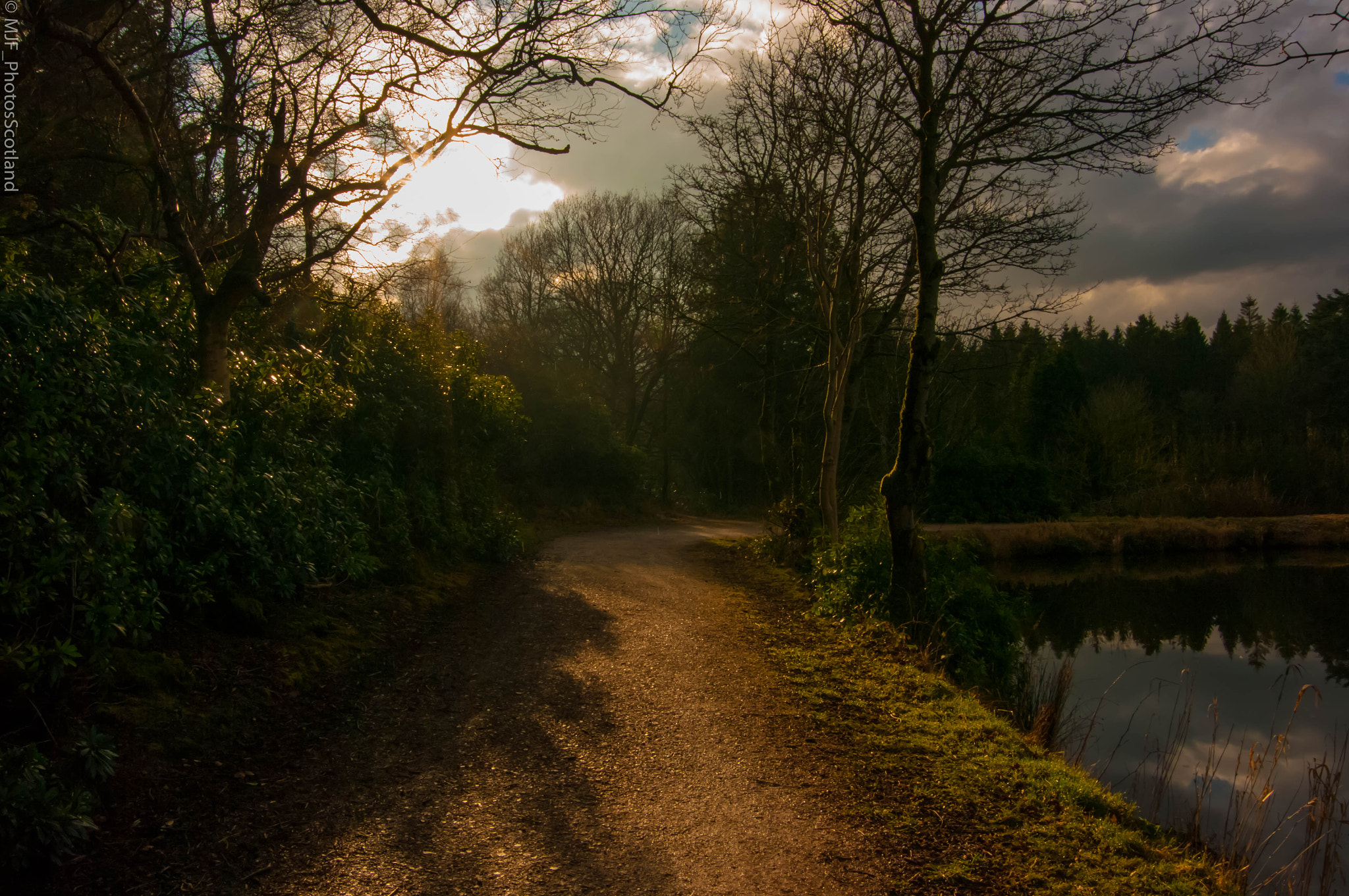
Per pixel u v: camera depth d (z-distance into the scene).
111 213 9.20
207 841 3.58
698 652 7.73
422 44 7.88
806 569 13.86
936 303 9.04
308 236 9.55
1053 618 16.80
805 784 4.68
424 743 4.99
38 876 3.10
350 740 4.96
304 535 7.31
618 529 23.64
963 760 5.21
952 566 10.60
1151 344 71.06
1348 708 10.37
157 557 5.16
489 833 3.85
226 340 7.14
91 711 4.15
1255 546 28.64
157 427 5.38
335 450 8.76
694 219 17.34
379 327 12.01
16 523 3.95
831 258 14.89
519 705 5.80
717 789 4.54
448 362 13.76
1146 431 39.72
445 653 7.11
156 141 6.77
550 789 4.42
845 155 13.52
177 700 4.71
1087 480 37.06
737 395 36.78
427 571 10.21
